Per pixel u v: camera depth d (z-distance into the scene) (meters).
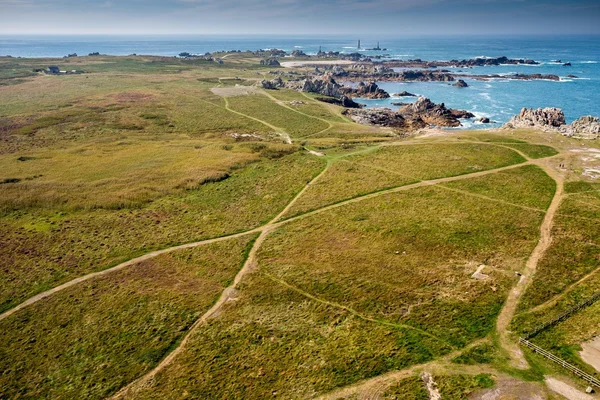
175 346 39.53
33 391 35.16
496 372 33.88
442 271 48.34
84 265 53.34
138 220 66.12
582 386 32.06
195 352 38.31
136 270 52.09
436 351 36.59
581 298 42.25
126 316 43.53
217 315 43.22
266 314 42.91
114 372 36.75
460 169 82.38
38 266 53.00
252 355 37.53
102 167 87.75
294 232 60.56
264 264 52.34
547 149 92.62
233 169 88.38
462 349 36.62
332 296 45.06
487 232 57.09
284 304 44.34
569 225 58.03
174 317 43.19
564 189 70.88
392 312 41.94
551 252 51.28
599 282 44.72
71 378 36.31
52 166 87.75
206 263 53.28
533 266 48.53
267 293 46.28
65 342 40.28
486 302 42.38
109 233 61.81
